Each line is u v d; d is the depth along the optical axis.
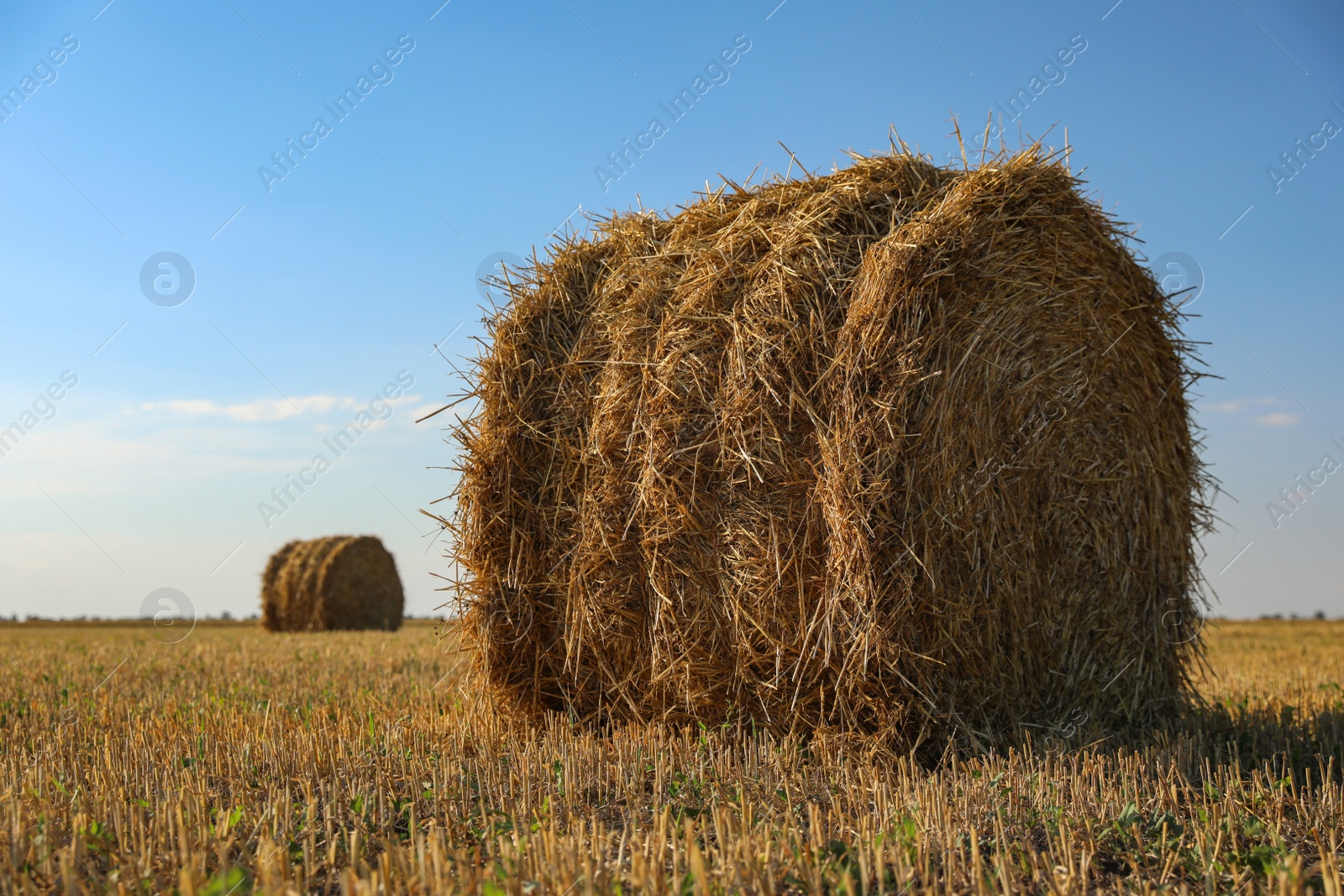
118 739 5.55
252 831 3.63
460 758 4.81
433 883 2.85
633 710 5.46
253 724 5.98
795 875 3.06
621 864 3.09
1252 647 14.67
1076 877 3.17
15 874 3.06
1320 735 5.71
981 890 2.89
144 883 2.98
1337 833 3.71
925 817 3.67
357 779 4.41
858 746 4.80
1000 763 4.61
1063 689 5.53
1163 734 5.28
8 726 6.34
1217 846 3.39
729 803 3.96
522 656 5.82
